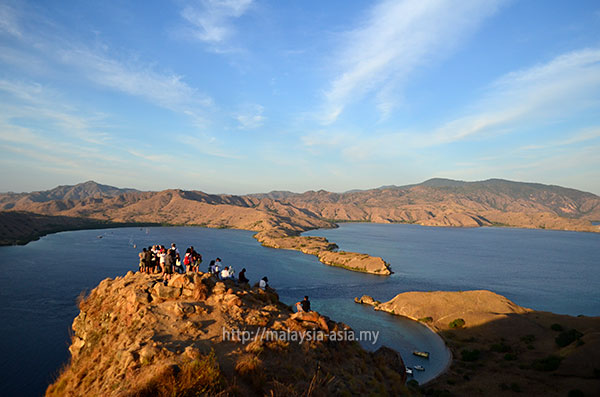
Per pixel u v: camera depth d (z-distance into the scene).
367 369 18.12
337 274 145.00
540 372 48.22
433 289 122.50
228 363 12.68
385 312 89.44
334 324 20.20
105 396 11.53
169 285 19.86
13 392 48.25
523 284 135.38
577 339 53.47
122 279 23.03
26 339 64.06
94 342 18.22
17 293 91.12
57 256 152.88
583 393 40.03
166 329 15.33
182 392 10.05
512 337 64.50
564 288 129.62
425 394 44.19
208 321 16.55
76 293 91.94
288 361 14.22
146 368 11.90
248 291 22.75
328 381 13.84
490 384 46.47
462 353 60.09
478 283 135.12
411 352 61.22
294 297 104.25
